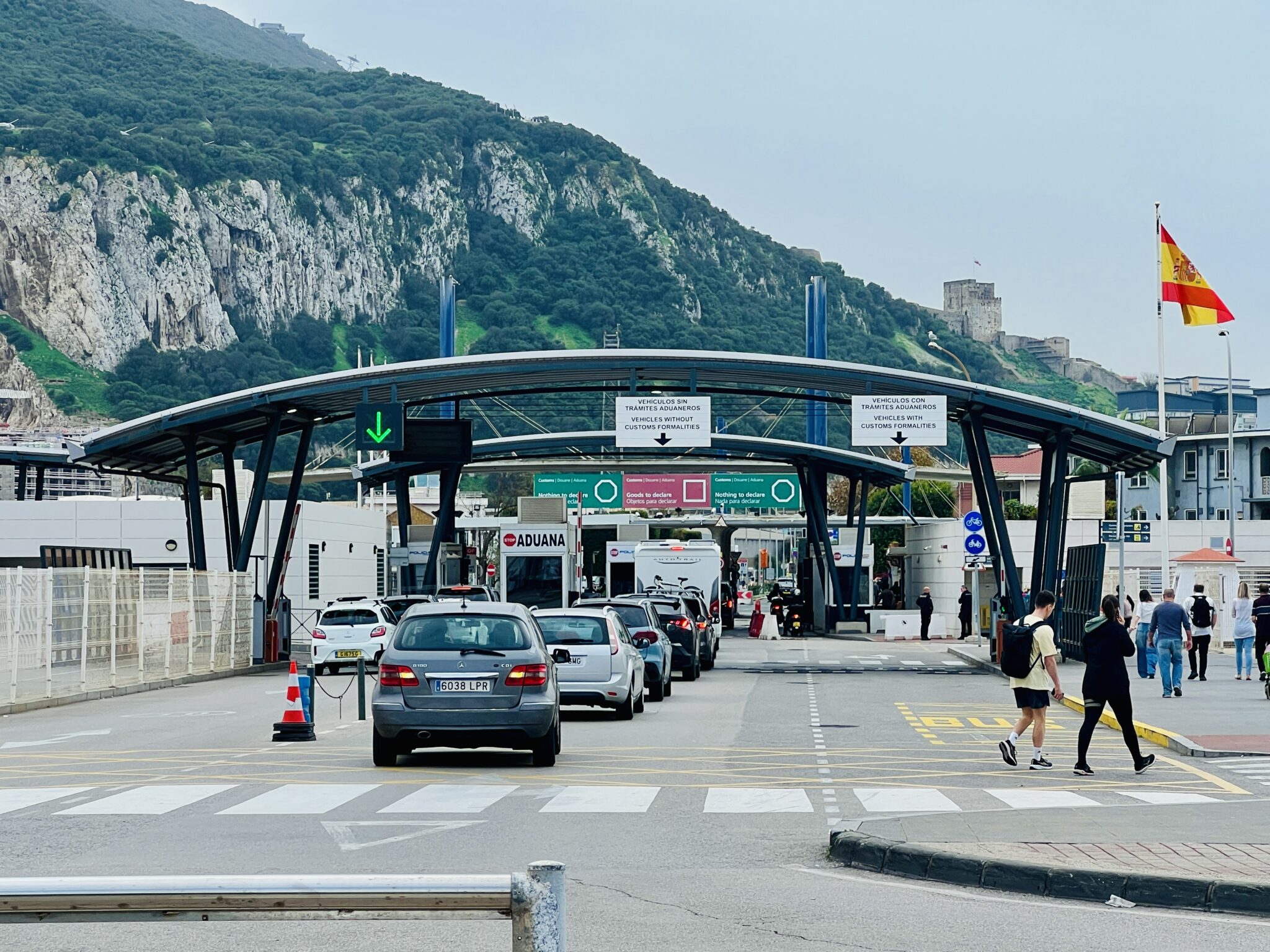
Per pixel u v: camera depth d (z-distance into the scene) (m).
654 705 27.52
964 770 16.89
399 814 12.93
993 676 37.34
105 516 69.62
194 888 4.02
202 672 37.50
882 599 72.38
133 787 15.00
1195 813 12.20
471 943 7.80
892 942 7.93
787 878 9.97
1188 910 8.91
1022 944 7.90
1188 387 141.62
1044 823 11.58
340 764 17.34
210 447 45.44
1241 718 23.08
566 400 156.88
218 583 39.25
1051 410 38.47
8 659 26.61
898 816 11.97
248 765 17.20
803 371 38.41
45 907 4.02
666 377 40.34
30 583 27.61
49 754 18.81
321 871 9.85
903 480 66.62
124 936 8.03
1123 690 16.39
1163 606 27.78
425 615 17.25
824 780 15.73
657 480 77.06
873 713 25.70
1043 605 17.17
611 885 9.61
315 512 67.12
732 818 12.85
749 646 56.41
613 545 64.81
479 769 16.89
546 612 24.00
